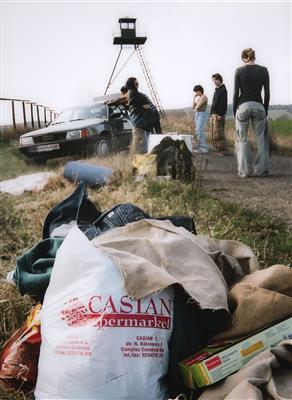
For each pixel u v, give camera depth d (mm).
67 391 2352
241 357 2404
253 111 8102
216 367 2354
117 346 2334
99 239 3084
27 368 2672
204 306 2447
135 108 9094
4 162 9234
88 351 2322
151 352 2379
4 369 2695
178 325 2469
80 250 2531
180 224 3537
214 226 4988
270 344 2463
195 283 2592
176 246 2801
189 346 2475
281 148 10617
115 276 2453
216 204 5980
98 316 2363
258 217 5500
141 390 2342
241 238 4582
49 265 3072
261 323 2508
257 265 3127
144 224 3156
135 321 2383
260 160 8320
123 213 3510
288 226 5223
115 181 7520
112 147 9531
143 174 7641
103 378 2312
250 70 7969
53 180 7629
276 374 2283
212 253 3037
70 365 2344
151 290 2416
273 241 4656
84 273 2490
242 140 8219
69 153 9250
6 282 3520
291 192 6934
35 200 7000
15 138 10328
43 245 3250
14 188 7531
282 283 2717
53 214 3746
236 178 8188
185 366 2398
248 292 2611
